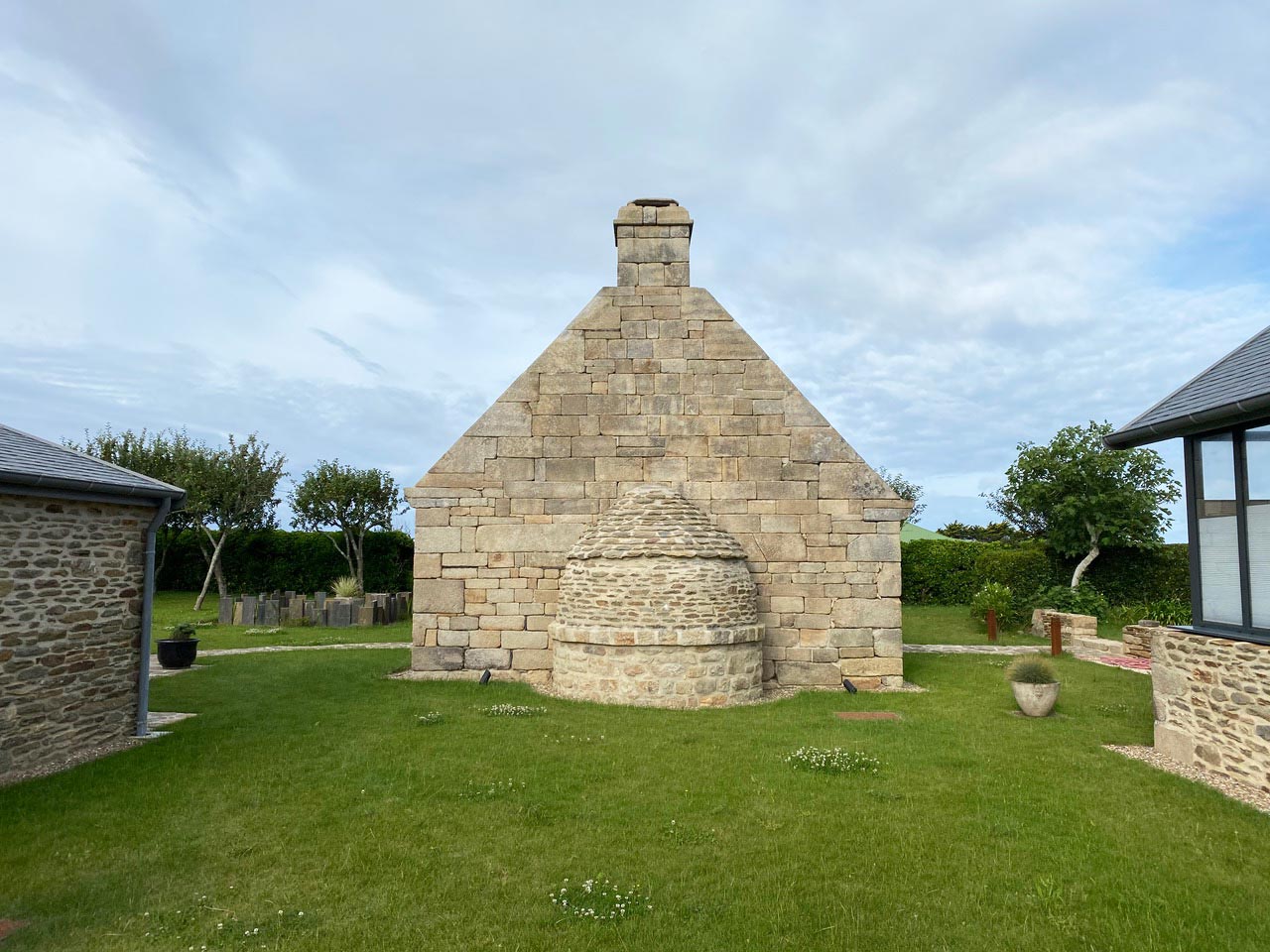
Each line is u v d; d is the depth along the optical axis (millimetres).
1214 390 7652
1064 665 15031
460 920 5004
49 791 7297
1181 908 5105
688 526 12016
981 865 5781
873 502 13086
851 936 4816
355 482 28266
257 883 5508
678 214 13695
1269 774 6918
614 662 11344
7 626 7762
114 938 4762
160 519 9930
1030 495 23047
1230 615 7668
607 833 6383
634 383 13359
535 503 13195
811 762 8203
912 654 16984
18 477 7441
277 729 9719
